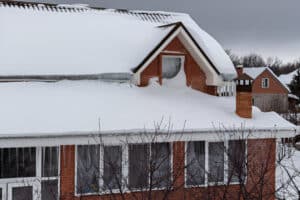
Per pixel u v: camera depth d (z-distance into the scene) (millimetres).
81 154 14828
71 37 18766
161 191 13250
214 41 21094
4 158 14195
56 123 14078
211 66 18734
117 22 20297
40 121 14023
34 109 14703
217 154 16062
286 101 71438
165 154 15055
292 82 72375
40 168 14438
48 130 13625
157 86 18203
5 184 14164
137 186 13008
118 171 13906
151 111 15953
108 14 20859
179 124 15297
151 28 20312
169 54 18391
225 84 19312
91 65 17766
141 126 14688
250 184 14688
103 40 19016
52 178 14594
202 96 18438
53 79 17047
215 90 19234
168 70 18719
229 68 19531
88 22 19844
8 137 13164
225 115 16797
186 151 14719
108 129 14211
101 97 16375
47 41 18219
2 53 17094
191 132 15094
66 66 17453
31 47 17703
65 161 14656
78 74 17391
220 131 14922
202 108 17078
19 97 15367
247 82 17047
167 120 15469
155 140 14555
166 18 21969
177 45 18484
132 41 19266
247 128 15773
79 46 18438
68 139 13891
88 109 15289
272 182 15797
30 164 14422
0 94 15414
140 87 17922
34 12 19484
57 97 15812
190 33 18234
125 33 19656
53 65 17328
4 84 16266
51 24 19125
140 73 18000
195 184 13562
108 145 14586
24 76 16641
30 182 14375
